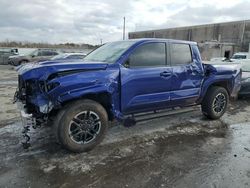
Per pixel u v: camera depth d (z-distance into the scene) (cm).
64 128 370
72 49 3741
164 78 465
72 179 319
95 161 367
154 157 383
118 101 417
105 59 436
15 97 436
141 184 310
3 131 479
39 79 356
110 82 397
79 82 368
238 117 612
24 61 2127
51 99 357
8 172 331
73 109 373
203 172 340
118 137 460
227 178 326
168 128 515
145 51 446
